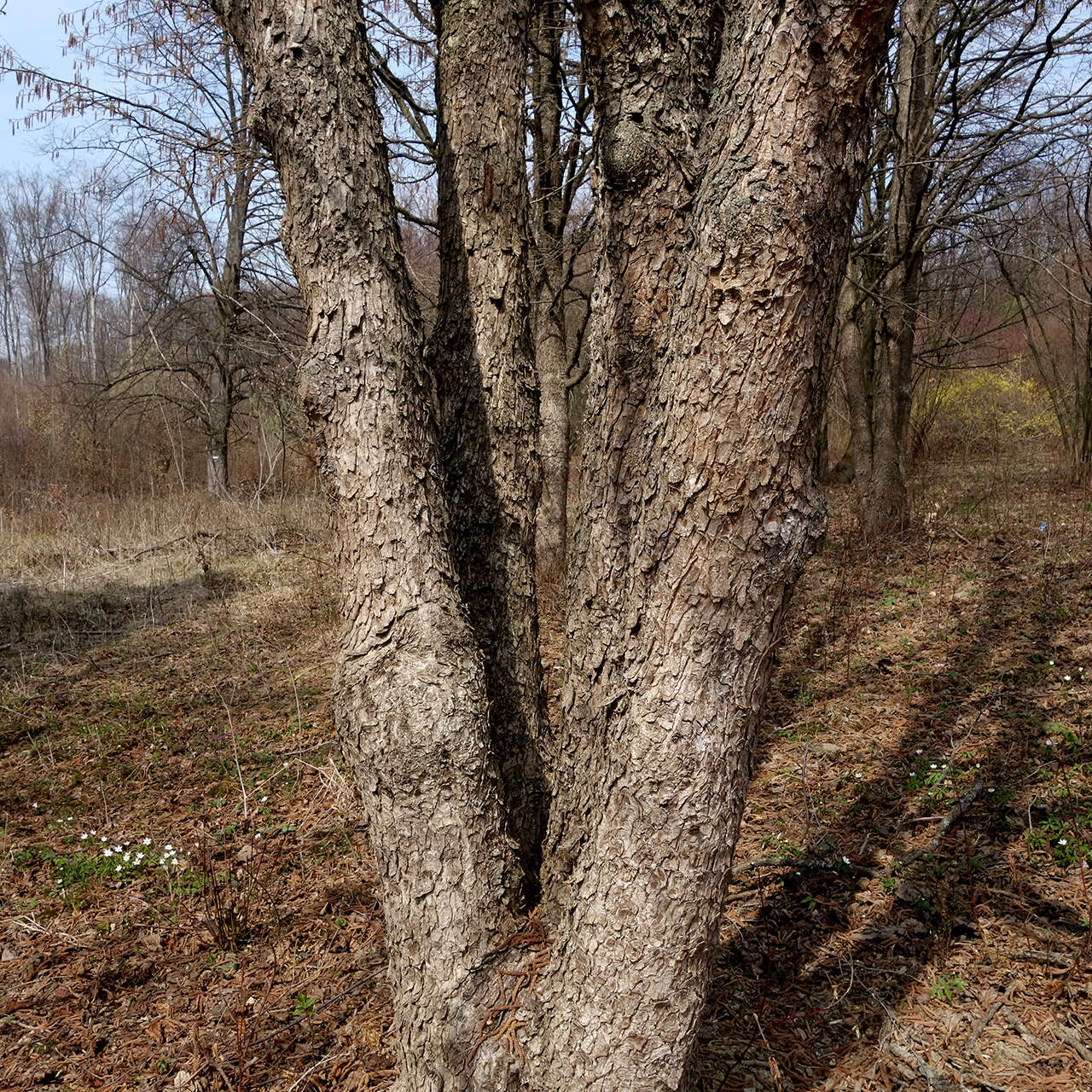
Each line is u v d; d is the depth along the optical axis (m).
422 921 1.95
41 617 9.13
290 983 3.30
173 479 19.36
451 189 2.65
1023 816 3.75
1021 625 5.97
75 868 4.31
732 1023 2.79
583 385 12.42
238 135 7.39
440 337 2.70
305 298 2.05
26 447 19.05
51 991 3.36
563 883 2.08
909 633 6.30
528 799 2.56
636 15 1.99
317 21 1.95
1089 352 11.88
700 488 1.61
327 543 11.18
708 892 1.75
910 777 4.20
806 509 1.64
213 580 10.17
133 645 8.19
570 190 7.80
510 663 2.62
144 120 10.61
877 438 9.71
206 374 18.02
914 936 3.13
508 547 2.66
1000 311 15.80
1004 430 17.17
